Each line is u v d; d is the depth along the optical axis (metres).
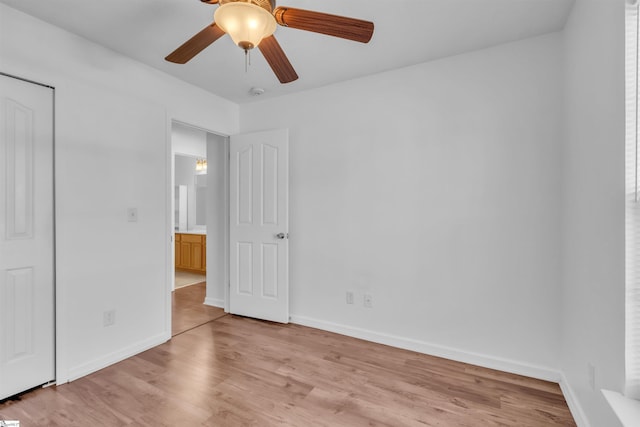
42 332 1.98
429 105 2.48
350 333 2.84
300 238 3.11
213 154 3.78
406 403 1.84
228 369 2.23
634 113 1.17
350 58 2.43
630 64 1.17
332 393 1.93
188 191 6.18
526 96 2.15
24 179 1.90
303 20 1.38
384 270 2.68
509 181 2.21
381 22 1.96
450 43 2.21
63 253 2.04
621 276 1.21
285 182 3.08
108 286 2.30
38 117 1.95
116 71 2.35
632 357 1.17
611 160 1.30
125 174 2.41
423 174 2.51
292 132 3.15
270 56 1.63
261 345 2.64
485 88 2.28
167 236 2.75
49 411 1.74
